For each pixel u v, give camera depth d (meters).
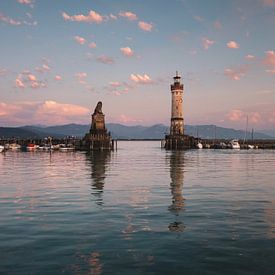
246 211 23.78
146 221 20.95
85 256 14.91
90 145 139.00
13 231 18.69
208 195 30.62
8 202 27.31
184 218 21.72
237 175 48.22
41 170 57.16
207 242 16.78
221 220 21.19
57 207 25.22
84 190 33.81
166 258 14.70
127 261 14.36
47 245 16.31
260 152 133.62
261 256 14.93
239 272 13.32
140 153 128.62
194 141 159.88
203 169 58.16
